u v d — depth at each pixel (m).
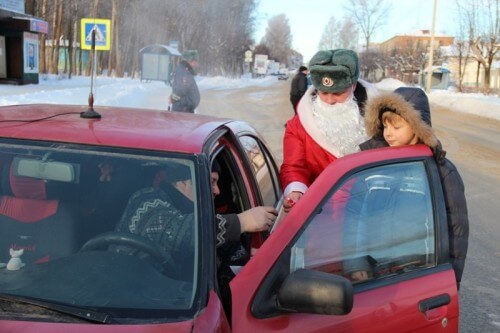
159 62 41.78
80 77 44.03
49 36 49.16
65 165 2.26
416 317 2.34
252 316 1.95
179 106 11.34
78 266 2.08
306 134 3.14
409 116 2.62
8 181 2.30
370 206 2.43
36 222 2.25
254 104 26.59
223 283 2.23
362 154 2.47
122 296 1.96
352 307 1.98
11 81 28.48
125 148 2.29
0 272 2.08
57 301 1.94
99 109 3.00
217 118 3.16
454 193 2.67
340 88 3.04
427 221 2.58
